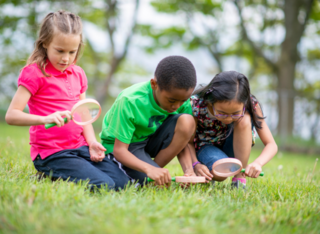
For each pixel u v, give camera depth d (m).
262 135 2.39
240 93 2.00
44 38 2.07
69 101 2.25
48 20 2.07
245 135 2.20
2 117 11.81
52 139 2.18
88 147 2.31
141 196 1.86
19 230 1.29
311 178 2.84
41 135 2.17
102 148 2.21
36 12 12.41
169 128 2.23
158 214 1.47
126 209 1.50
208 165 2.31
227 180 2.66
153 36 14.73
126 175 2.24
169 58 1.97
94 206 1.55
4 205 1.50
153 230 1.30
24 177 2.06
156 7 13.59
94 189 1.93
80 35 2.14
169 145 2.26
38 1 12.36
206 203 1.70
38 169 2.25
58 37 2.02
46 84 2.17
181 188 2.15
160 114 2.24
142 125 2.21
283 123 8.55
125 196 1.80
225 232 1.38
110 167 2.21
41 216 1.40
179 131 2.19
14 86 14.93
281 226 1.54
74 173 2.09
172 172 2.82
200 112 2.31
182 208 1.56
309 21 12.29
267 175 2.96
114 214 1.44
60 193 1.66
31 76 2.10
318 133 8.77
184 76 1.90
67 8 12.67
